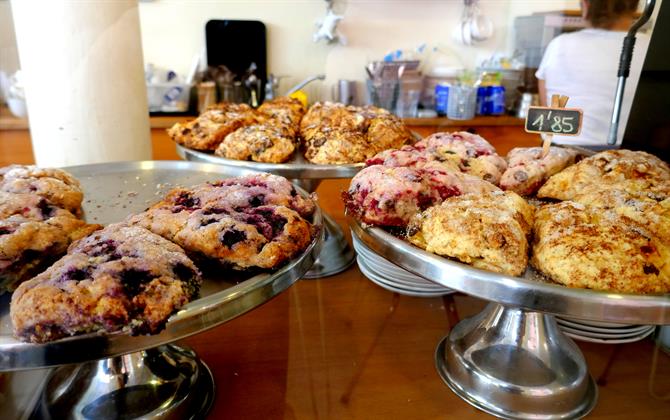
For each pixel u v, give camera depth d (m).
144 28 2.72
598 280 0.66
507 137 1.71
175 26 2.74
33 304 0.54
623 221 0.77
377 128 1.45
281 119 1.62
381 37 2.84
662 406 0.79
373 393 0.82
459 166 1.08
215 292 0.67
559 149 1.16
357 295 1.10
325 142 1.31
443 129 1.89
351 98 2.82
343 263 1.21
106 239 0.70
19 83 1.99
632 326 0.94
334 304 1.06
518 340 0.85
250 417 0.77
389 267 1.08
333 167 1.22
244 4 2.73
